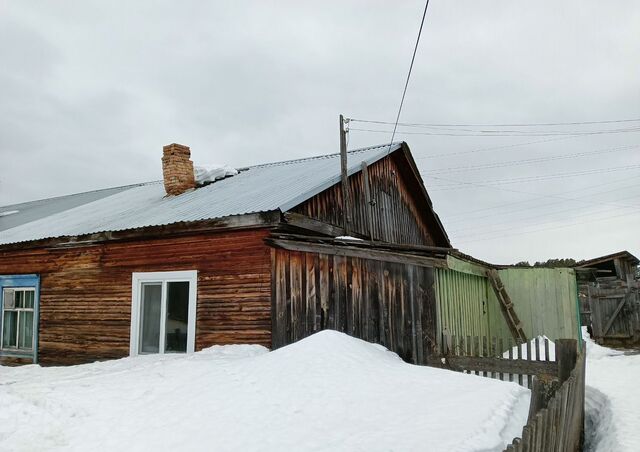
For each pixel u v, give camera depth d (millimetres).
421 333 10891
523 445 3572
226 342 10086
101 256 12062
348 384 6758
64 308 12484
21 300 13500
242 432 5375
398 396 6375
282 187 12156
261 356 8125
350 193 13656
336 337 8477
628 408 8852
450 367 8250
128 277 11570
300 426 5520
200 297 10523
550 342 14414
